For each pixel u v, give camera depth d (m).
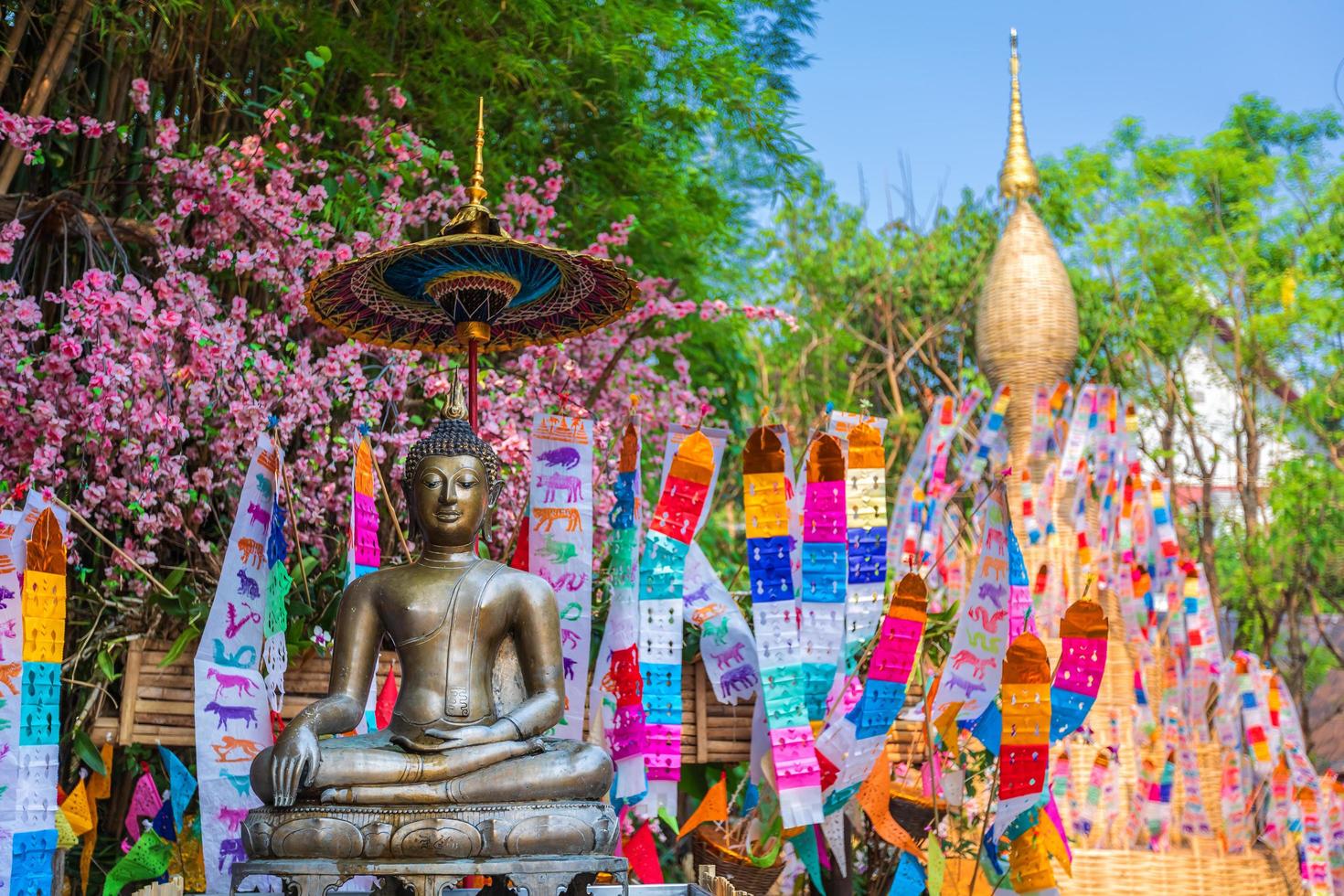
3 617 3.81
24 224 6.04
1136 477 6.80
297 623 4.86
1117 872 5.66
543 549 4.81
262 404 5.84
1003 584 4.73
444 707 3.79
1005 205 8.10
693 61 8.07
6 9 6.45
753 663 4.93
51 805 3.89
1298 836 6.08
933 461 7.01
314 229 6.27
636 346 7.93
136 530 5.73
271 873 3.31
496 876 3.74
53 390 5.39
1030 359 7.32
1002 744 4.51
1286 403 13.56
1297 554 12.48
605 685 4.82
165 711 4.72
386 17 7.18
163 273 6.46
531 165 7.95
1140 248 14.38
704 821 4.92
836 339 15.47
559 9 7.60
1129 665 6.32
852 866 5.34
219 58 7.07
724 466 10.43
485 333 4.61
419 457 4.07
